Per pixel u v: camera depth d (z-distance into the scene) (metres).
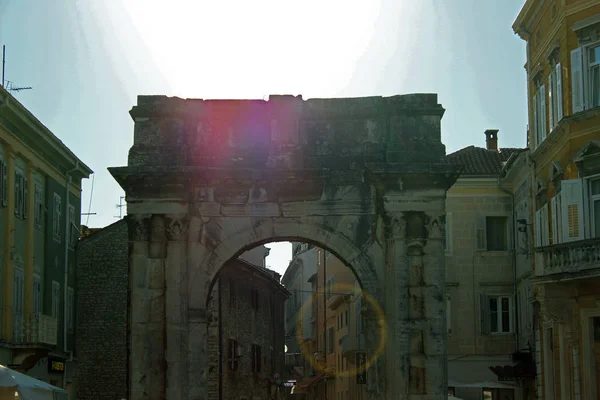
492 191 49.25
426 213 32.50
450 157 52.09
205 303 32.59
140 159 32.94
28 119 41.44
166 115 33.28
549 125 39.47
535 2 40.41
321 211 32.91
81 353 48.62
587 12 35.69
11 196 40.22
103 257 49.38
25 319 41.47
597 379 34.47
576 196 35.41
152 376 32.09
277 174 32.59
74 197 50.44
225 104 33.59
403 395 31.62
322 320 78.56
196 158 33.12
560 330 37.75
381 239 32.75
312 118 33.38
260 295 64.19
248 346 59.72
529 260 44.28
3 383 24.95
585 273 33.28
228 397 53.88
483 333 48.31
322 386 78.81
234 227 32.94
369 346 32.41
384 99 33.38
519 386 45.94
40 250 44.22
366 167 32.38
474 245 48.88
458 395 48.50
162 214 32.69
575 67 35.78
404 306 32.09
